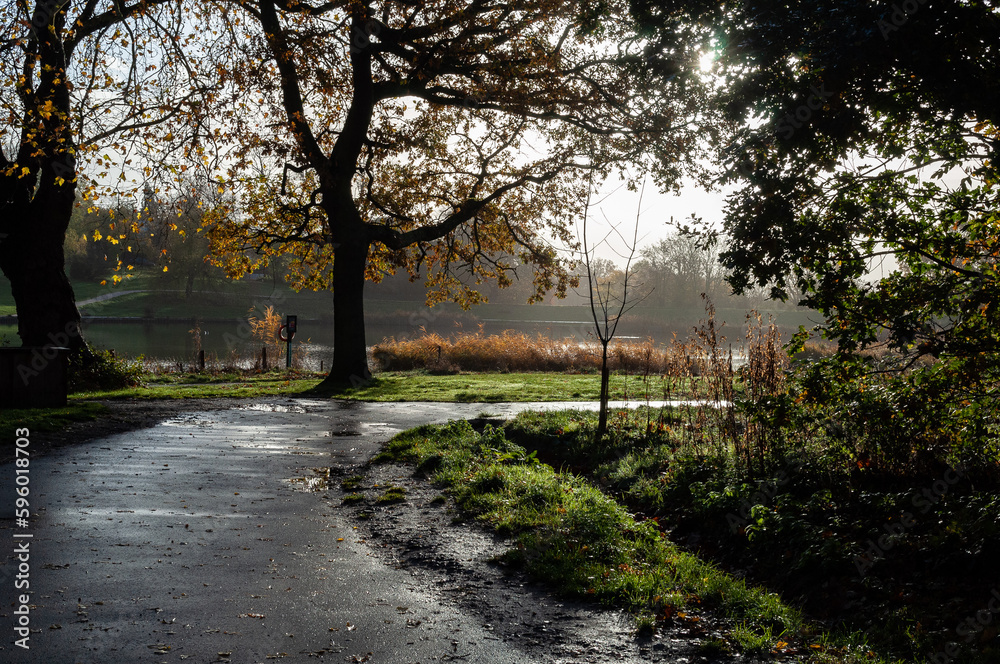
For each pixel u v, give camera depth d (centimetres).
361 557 623
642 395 1856
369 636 458
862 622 505
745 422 871
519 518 724
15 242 1928
